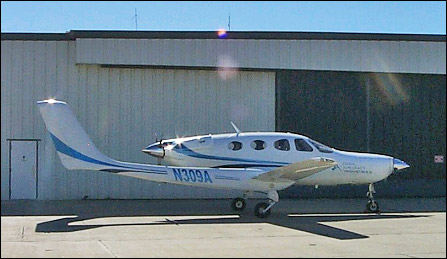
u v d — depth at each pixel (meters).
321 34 20.09
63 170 18.92
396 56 20.64
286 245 10.34
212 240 10.91
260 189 14.74
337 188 20.73
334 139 20.53
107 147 19.05
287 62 19.83
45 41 18.86
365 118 20.78
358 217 15.16
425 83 21.27
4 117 18.64
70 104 18.92
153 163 19.23
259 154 15.67
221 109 19.78
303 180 16.25
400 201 19.94
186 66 19.22
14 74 18.70
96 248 9.90
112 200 18.95
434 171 21.45
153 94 19.41
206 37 19.38
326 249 9.91
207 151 15.62
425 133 21.30
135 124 19.25
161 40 19.11
